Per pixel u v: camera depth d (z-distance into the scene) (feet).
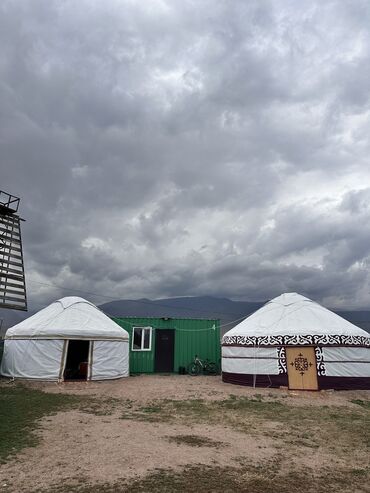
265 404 40.75
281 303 59.06
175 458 22.08
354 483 19.56
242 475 19.98
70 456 22.24
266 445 25.84
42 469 20.11
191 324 74.02
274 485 18.83
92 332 57.98
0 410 35.45
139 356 71.36
